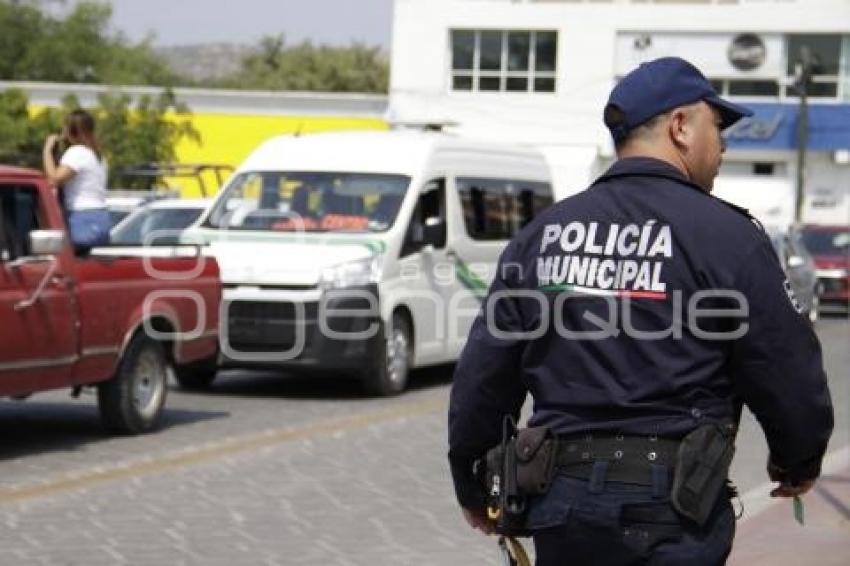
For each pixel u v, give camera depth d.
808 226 38.41
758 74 60.88
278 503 10.41
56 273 12.10
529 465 4.26
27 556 8.61
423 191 17.80
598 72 61.53
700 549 4.08
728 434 4.21
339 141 18.41
